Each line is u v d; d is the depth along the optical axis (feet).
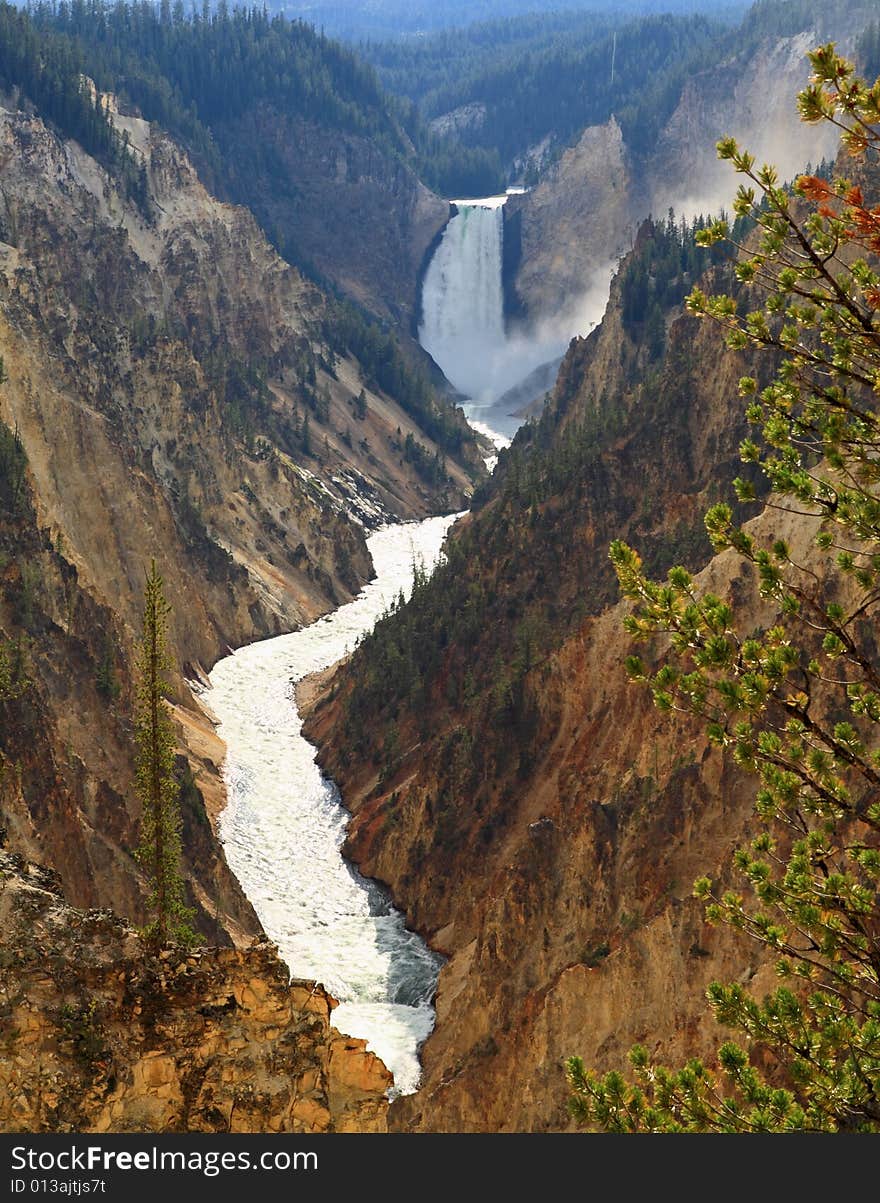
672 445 317.22
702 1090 72.90
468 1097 171.12
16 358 326.44
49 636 228.84
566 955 187.93
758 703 70.59
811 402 76.43
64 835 179.42
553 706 246.06
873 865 70.95
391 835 248.93
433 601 331.77
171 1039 84.89
